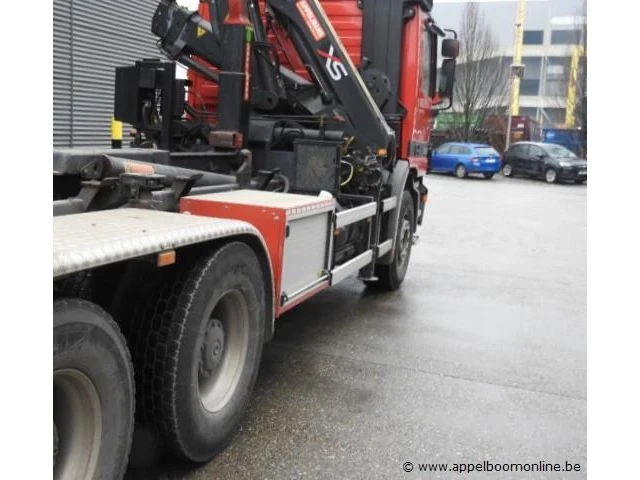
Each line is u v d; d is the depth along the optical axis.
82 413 2.48
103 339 2.46
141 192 3.72
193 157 5.02
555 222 14.59
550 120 39.91
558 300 7.41
